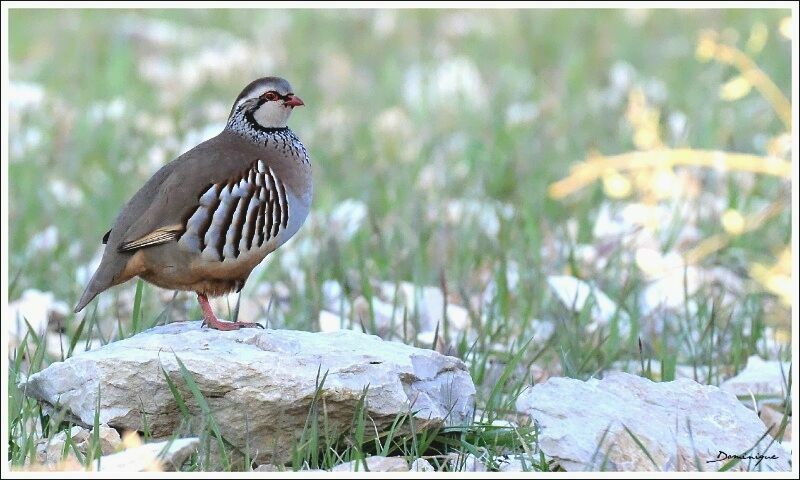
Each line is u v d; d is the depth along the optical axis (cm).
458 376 798
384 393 739
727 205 1411
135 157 1709
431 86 2120
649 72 2186
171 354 748
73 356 773
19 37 2450
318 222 1364
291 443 746
